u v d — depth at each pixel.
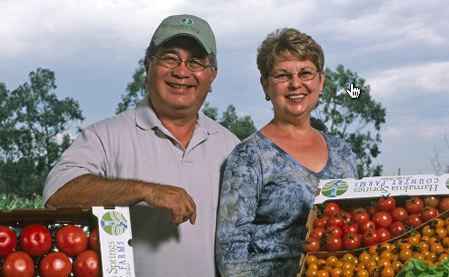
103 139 4.13
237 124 54.44
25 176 58.12
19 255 3.12
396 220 3.81
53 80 58.88
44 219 3.35
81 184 3.74
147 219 4.05
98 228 3.19
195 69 4.16
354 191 3.93
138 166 4.12
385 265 3.57
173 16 4.24
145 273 4.04
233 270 3.88
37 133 58.56
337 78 48.62
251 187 3.98
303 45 4.12
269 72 4.20
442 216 3.76
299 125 4.22
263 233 3.93
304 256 3.74
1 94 58.16
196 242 4.08
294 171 4.06
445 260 3.47
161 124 4.22
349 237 3.69
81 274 3.18
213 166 4.29
